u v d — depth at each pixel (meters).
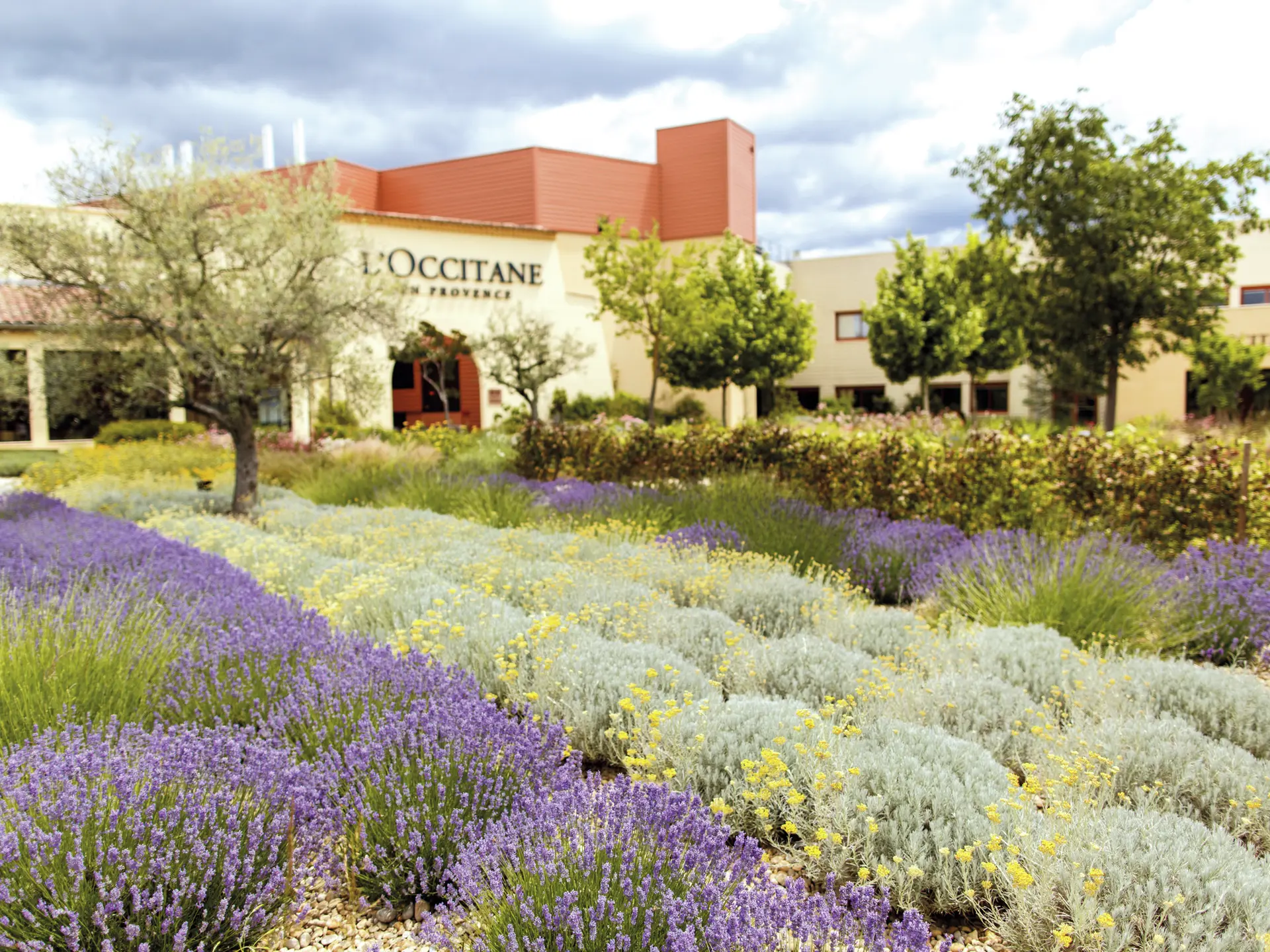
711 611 5.38
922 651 4.81
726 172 34.53
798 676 4.29
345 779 2.87
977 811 2.82
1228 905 2.34
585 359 31.28
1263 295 30.84
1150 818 2.79
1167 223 13.10
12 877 2.07
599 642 4.50
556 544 7.80
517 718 3.90
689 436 12.12
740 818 3.03
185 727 3.21
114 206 11.45
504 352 25.31
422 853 2.56
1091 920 2.28
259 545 7.62
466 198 33.69
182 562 6.31
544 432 14.07
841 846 2.73
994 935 2.55
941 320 27.64
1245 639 5.27
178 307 10.98
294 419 23.16
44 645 3.57
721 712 3.57
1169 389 29.98
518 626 4.73
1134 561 6.14
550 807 2.53
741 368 30.28
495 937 2.07
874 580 7.16
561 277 31.14
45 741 2.78
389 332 13.15
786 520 8.20
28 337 20.03
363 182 34.72
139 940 2.07
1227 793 3.19
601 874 2.20
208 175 11.77
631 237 25.14
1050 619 5.33
